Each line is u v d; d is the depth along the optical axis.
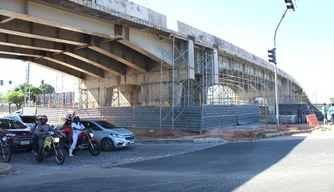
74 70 37.41
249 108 30.97
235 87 50.72
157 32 25.12
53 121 35.22
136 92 36.22
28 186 7.44
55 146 11.16
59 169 10.21
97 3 19.59
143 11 23.59
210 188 6.64
